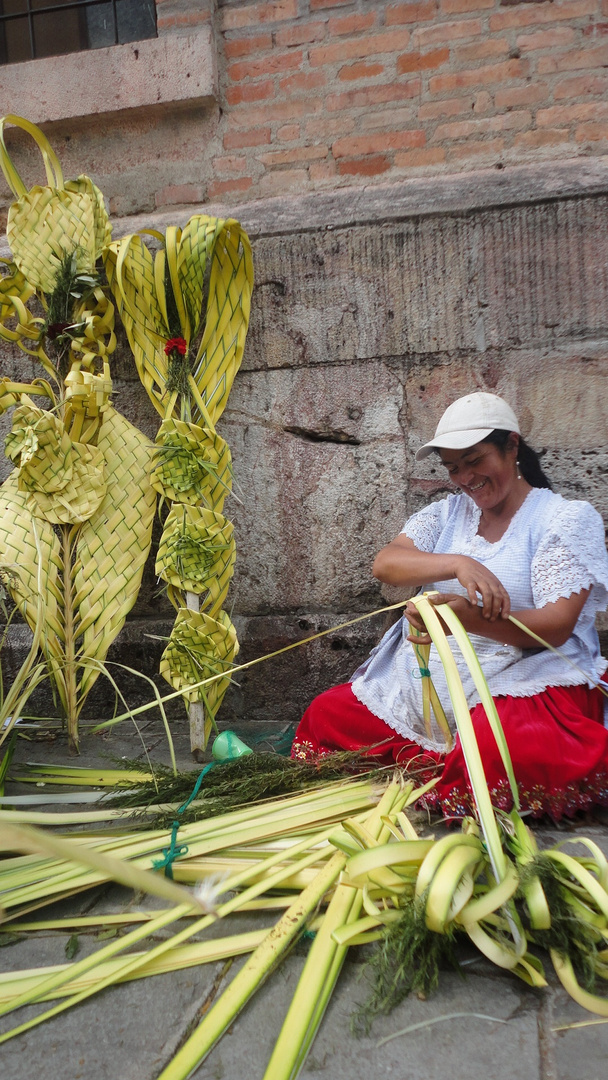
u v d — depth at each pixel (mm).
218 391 2902
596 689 2084
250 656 3078
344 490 3020
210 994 1355
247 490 3084
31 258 2875
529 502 2166
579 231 2777
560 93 2873
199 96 3041
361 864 1360
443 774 1971
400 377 2949
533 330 2838
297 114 3061
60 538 2799
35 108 3174
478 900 1335
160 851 1766
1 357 3258
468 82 2932
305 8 3035
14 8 3398
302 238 2967
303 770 2117
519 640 1972
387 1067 1166
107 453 2840
